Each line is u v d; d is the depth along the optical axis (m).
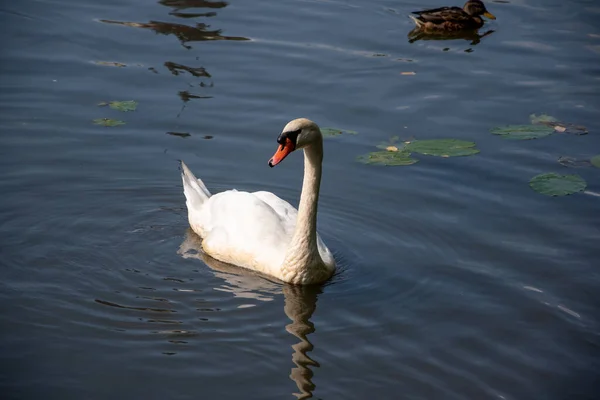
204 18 20.36
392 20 21.11
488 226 12.88
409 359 9.89
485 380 9.54
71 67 17.41
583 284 11.47
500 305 11.02
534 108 16.72
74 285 11.18
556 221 12.98
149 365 9.60
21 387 9.13
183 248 12.36
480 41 20.12
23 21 19.47
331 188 13.90
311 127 10.95
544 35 20.48
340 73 17.88
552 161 14.77
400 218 13.13
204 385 9.30
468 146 15.04
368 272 11.85
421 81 17.77
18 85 16.53
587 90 17.53
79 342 9.97
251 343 10.10
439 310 10.93
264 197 12.71
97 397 9.04
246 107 16.20
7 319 10.34
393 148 15.01
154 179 13.94
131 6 20.75
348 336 10.32
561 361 9.92
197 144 14.95
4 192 13.29
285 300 11.10
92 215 12.94
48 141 14.77
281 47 18.95
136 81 16.97
